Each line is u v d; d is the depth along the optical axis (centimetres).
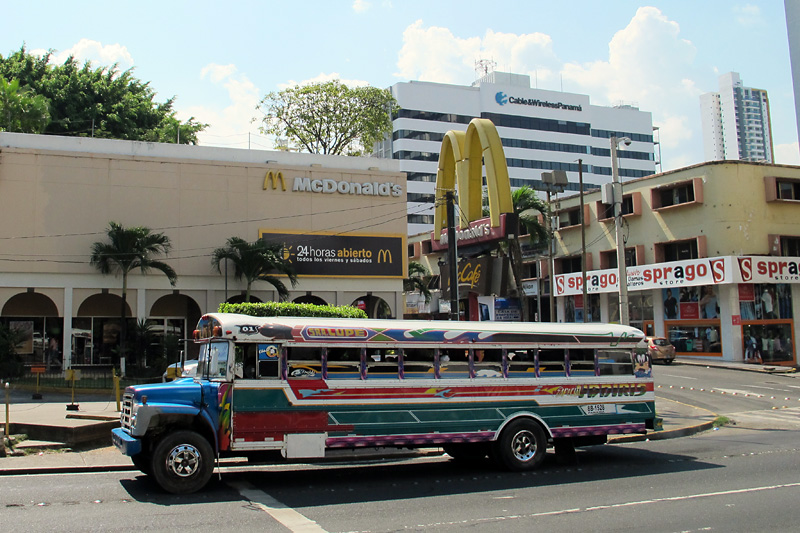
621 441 1667
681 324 4362
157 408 1041
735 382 3166
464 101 9131
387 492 1076
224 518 894
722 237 4097
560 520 889
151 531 823
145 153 3139
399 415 1179
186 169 3183
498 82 9744
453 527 853
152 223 3098
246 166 3284
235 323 1105
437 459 1451
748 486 1102
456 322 1291
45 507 953
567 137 9744
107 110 4947
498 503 994
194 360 1352
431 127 8894
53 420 1593
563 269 5294
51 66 5103
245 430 1086
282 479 1192
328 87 5288
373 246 3481
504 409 1259
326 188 3403
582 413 1323
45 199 2942
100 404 2045
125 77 5281
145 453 1140
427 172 8775
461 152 3056
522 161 9406
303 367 1130
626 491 1077
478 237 2869
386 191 3522
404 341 1202
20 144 2948
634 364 1388
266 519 890
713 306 4153
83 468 1267
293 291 3341
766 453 1449
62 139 3009
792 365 4141
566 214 5244
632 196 4669
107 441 1530
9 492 1057
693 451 1493
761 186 4197
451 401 1220
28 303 3089
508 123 9375
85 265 2977
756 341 4062
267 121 5353
